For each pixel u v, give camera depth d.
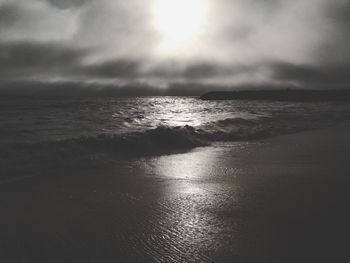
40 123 17.06
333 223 4.91
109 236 4.49
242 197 6.22
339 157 10.38
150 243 4.28
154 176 7.98
